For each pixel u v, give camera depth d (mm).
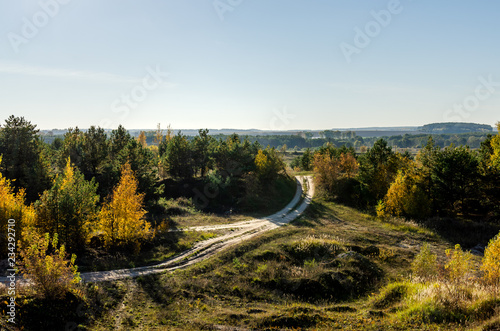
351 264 22328
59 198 23906
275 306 17672
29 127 44188
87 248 25031
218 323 15227
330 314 15727
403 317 13820
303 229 34906
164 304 17484
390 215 41750
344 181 60781
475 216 41094
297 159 115500
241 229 36844
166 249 27297
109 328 14711
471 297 14211
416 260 20500
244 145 63125
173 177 59156
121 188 26719
